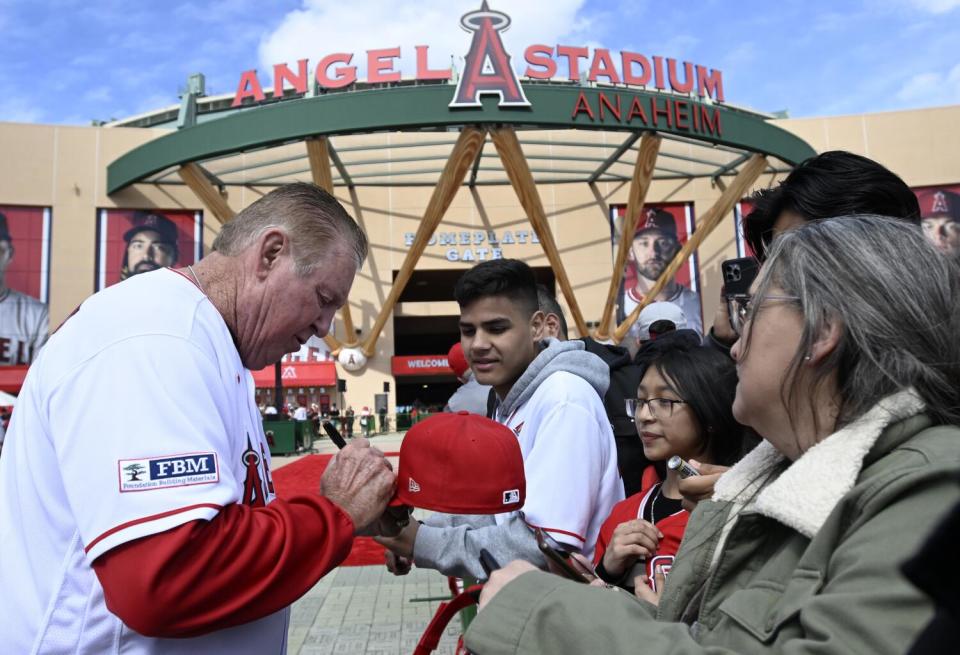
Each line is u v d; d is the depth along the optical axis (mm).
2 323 23141
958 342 860
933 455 767
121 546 1024
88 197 24266
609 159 23203
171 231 24578
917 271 886
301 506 1227
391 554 1991
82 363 1145
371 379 26266
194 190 20125
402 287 22938
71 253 23953
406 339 39875
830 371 910
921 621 650
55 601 1144
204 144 18812
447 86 17438
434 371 28344
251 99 20672
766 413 989
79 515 1067
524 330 2129
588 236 26391
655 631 841
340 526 1238
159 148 20266
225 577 1047
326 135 17594
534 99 17703
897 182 1594
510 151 18469
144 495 1041
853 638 688
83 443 1082
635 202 20656
